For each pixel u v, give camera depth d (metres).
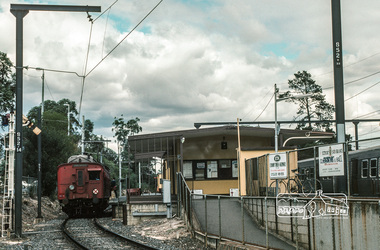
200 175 27.83
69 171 31.00
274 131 25.88
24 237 18.53
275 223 13.20
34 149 42.34
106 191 33.62
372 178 13.80
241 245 12.71
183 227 19.33
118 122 101.19
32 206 32.91
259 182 20.06
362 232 9.56
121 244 16.06
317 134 26.81
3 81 44.41
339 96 14.94
